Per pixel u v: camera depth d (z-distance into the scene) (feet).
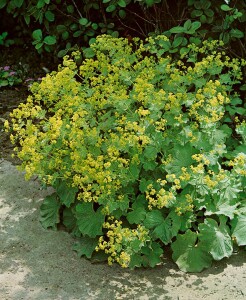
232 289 4.25
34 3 6.59
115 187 4.47
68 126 4.53
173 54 5.88
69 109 4.70
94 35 6.54
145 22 6.34
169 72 5.05
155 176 4.75
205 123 4.66
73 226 4.88
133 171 4.55
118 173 4.53
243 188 4.75
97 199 4.45
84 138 4.60
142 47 5.24
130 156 4.64
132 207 4.60
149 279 4.38
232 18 5.43
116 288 4.29
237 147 5.01
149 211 4.66
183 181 4.49
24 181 5.58
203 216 4.74
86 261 4.58
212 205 4.55
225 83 5.49
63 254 4.66
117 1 5.86
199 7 5.67
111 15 6.53
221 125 5.27
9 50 7.89
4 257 4.62
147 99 4.62
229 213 4.51
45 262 4.57
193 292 4.23
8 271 4.47
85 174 4.47
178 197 4.54
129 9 6.41
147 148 4.54
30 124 4.75
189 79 4.83
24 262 4.57
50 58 7.52
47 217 4.99
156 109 4.59
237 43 5.94
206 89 4.69
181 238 4.49
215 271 4.44
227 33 5.63
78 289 4.29
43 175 4.74
